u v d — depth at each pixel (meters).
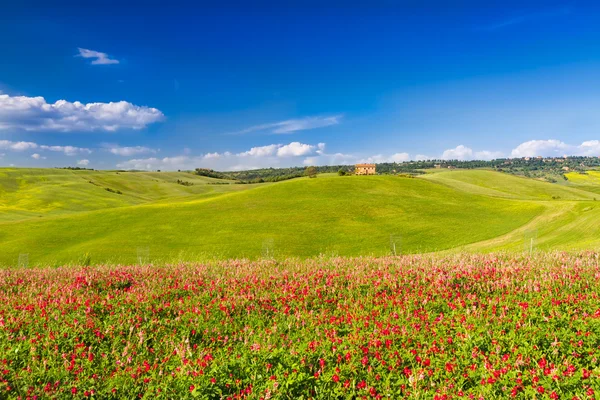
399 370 7.21
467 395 6.34
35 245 64.12
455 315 9.23
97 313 10.19
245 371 7.07
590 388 6.14
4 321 9.23
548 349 7.32
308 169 198.00
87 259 33.28
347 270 13.56
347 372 7.05
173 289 12.02
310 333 8.91
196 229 70.88
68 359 7.86
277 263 16.17
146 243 62.16
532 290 10.29
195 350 8.21
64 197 169.25
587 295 9.65
